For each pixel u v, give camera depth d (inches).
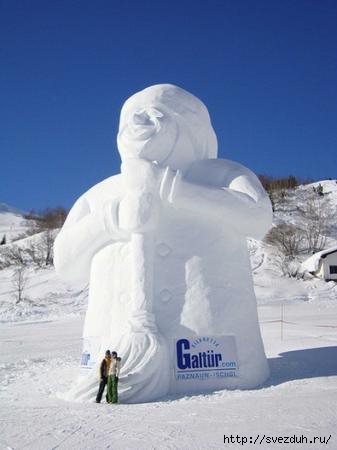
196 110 507.5
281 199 3016.7
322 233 2368.4
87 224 491.5
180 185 451.2
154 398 416.2
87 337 482.0
